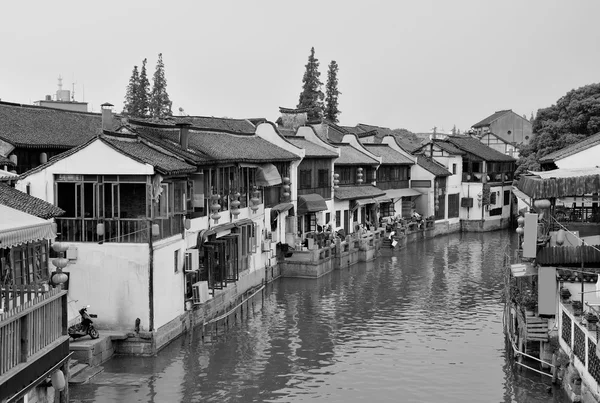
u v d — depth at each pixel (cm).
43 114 4059
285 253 4719
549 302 2556
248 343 3094
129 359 2767
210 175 3572
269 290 4291
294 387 2555
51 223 1761
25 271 1833
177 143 3584
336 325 3447
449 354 2967
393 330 3366
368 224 6259
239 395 2459
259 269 4334
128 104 7756
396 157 7100
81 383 2480
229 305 3716
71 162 2816
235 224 3819
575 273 2533
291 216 4928
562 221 2973
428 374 2709
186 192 3180
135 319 2808
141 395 2414
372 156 6556
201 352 2922
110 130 3102
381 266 5247
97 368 2625
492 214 7912
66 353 1912
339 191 5900
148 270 2788
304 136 5762
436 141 7762
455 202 7712
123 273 2806
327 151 5575
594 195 2983
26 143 3575
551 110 6353
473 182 7794
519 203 7844
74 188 2942
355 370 2758
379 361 2873
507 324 3162
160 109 7738
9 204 1906
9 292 1723
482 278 4738
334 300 4022
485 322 3522
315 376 2681
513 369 2731
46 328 1808
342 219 5850
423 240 6869
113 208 2816
